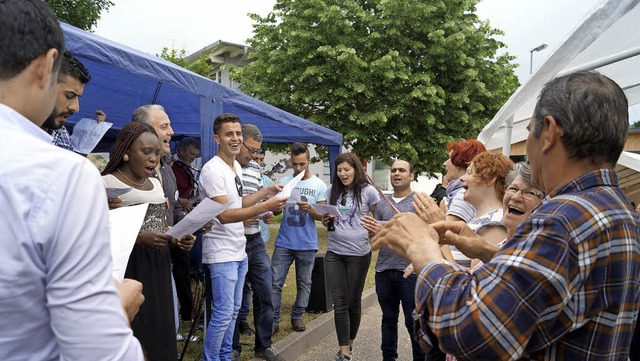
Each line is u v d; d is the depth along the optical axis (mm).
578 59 3000
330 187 4293
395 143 11875
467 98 12086
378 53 12188
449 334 1096
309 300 5434
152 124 3240
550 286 1019
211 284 3486
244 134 4117
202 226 2646
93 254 894
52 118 2062
